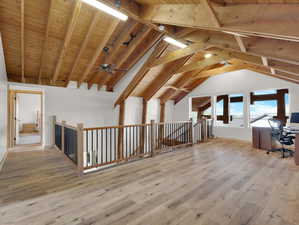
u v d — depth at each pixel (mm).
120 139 7109
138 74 5879
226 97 7930
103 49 4746
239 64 6312
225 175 3082
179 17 2637
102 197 2283
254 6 1874
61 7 3348
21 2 2941
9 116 5652
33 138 7590
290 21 1635
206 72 7207
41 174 3115
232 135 7246
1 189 2510
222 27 2146
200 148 5414
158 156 4418
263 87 6289
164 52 5344
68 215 1887
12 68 4801
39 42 4133
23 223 1749
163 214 1907
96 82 6527
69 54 4738
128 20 4098
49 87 5559
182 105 9234
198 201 2186
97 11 3383
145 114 7785
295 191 2461
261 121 6844
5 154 4344
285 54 2365
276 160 4062
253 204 2113
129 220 1801
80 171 3027
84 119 6348
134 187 2588
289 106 5691
